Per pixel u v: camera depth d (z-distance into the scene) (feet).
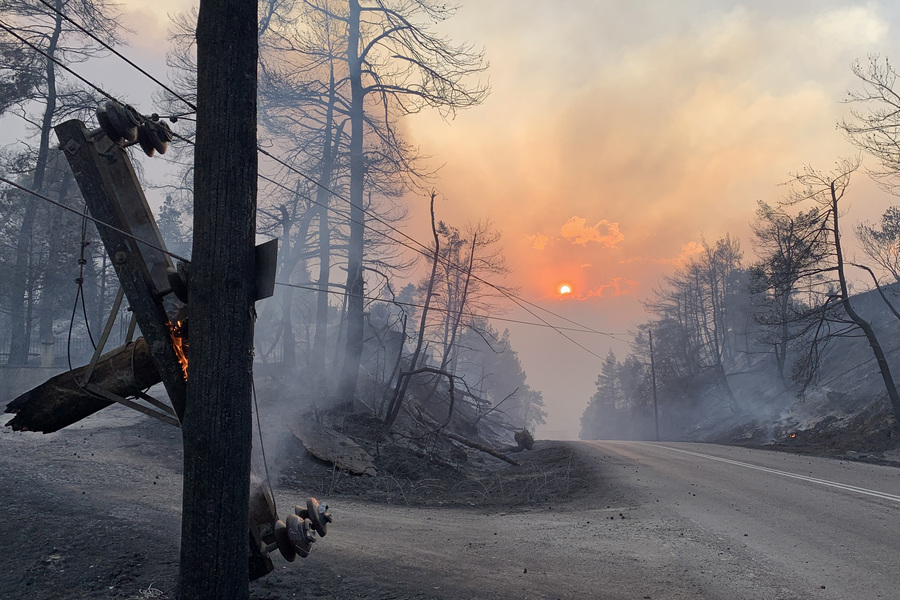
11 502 24.00
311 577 19.26
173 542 21.04
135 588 16.83
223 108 14.97
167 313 15.92
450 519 36.78
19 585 16.84
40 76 93.04
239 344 14.85
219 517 14.34
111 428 47.32
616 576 22.13
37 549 19.39
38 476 29.55
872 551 25.03
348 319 66.90
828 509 34.45
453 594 18.53
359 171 67.92
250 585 18.13
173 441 46.50
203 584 14.19
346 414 63.16
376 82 68.08
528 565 23.53
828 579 21.30
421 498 45.85
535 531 31.73
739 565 23.39
